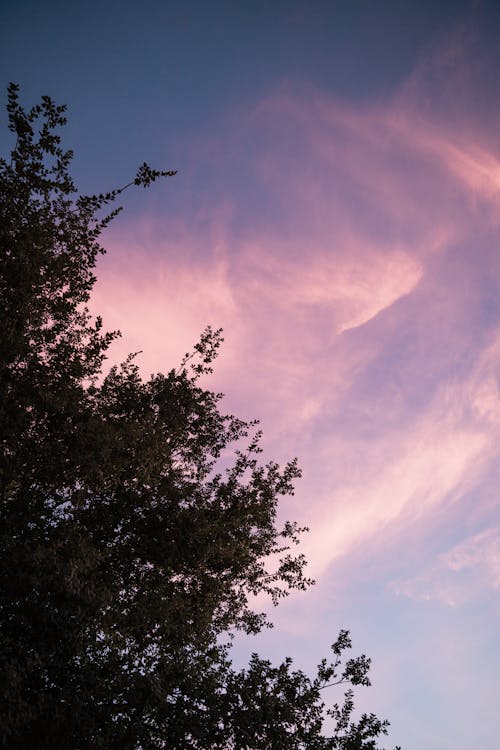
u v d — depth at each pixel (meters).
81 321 9.77
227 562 10.21
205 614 9.73
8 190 8.59
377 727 9.37
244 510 10.39
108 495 9.29
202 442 11.16
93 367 9.48
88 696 7.39
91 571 8.28
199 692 8.41
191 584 10.06
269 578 11.39
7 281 8.55
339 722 9.62
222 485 10.73
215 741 8.23
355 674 10.09
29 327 8.84
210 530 9.55
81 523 8.83
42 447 8.19
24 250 8.50
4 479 8.27
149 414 9.44
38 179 8.62
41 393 8.09
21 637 7.32
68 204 9.05
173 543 9.07
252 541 10.80
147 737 7.79
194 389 10.61
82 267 9.49
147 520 9.20
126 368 10.35
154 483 9.50
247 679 8.89
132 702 7.60
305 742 8.85
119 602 8.79
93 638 7.87
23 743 6.80
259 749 8.37
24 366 8.60
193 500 10.23
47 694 7.24
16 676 6.57
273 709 8.59
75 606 7.31
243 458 11.39
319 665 10.11
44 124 8.45
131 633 8.62
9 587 7.27
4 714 6.38
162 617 8.58
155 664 8.65
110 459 8.60
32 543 7.88
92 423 8.32
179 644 9.07
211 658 9.48
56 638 7.27
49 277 8.94
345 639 10.43
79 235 9.28
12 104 8.30
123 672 8.20
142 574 9.51
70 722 6.97
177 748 8.08
